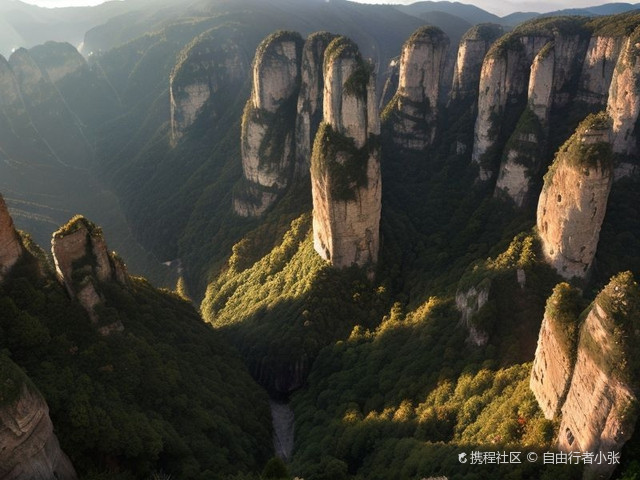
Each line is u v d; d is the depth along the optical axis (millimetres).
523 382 41250
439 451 39375
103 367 43656
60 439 35531
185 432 43406
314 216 79312
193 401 47375
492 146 88875
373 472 42906
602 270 60094
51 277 48500
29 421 29297
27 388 29875
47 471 30828
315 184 75438
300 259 84062
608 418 27844
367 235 75188
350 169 70812
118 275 54906
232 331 79812
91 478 34375
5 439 27969
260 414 57125
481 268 60625
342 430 51375
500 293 55000
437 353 55125
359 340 66625
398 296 74438
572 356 32875
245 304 87000
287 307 75312
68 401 37281
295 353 67438
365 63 72875
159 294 65250
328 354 66625
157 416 42812
